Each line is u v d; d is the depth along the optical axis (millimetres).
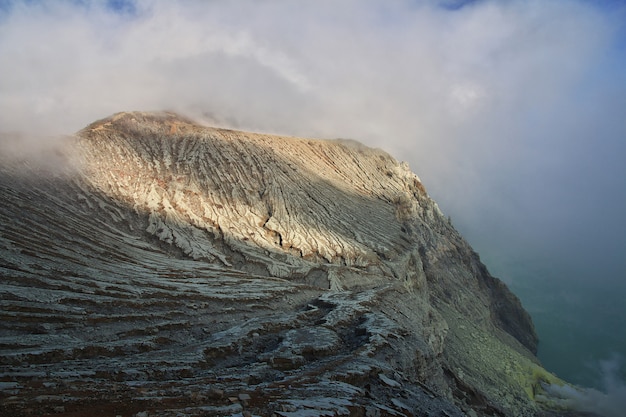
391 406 22141
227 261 59438
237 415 15352
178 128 96875
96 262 39719
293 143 114562
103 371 19641
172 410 15102
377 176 122375
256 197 79438
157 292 35625
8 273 29078
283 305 44344
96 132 84125
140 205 67188
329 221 82250
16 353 20047
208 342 28641
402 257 82250
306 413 16828
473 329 93688
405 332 39406
